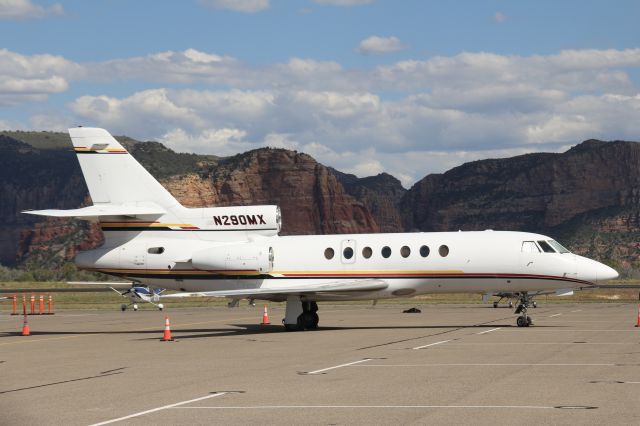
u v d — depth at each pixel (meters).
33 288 112.25
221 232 33.81
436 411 13.57
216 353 23.86
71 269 169.75
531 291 32.69
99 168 34.00
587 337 26.78
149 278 34.03
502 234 32.56
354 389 16.08
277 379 17.72
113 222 34.16
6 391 17.02
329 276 32.88
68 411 14.32
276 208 33.75
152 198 33.91
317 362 20.77
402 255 32.59
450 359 20.81
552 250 32.09
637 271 148.38
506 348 23.39
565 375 17.53
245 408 14.20
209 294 31.33
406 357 21.47
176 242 33.91
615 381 16.55
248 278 33.22
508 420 12.70
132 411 14.15
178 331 34.34
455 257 32.28
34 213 32.28
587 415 12.99
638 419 12.64
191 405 14.62
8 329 37.72
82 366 21.36
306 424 12.71
